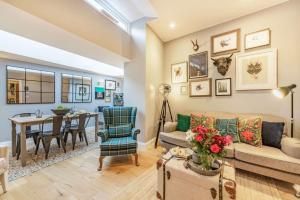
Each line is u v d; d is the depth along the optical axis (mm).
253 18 2854
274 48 2613
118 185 2016
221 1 2592
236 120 2654
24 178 2156
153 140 3840
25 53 3084
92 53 3107
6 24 1903
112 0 2871
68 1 2162
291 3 2492
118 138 2832
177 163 1689
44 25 1945
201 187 1426
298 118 2434
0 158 1835
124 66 3787
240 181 2094
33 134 3025
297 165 1754
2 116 3408
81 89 5062
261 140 2350
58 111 3160
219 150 1426
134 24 3580
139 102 3531
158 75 4023
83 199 1744
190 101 3729
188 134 1648
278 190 1894
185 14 2988
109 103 6074
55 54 3520
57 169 2426
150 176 2238
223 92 3182
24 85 3730
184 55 3850
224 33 3184
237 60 2992
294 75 2469
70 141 3865
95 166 2541
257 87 2771
